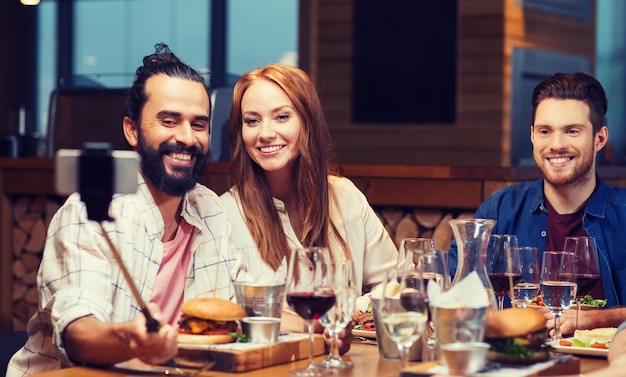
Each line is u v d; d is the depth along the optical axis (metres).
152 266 2.56
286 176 3.09
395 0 7.86
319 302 2.13
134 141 2.62
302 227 3.09
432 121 7.77
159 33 8.93
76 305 2.29
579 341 2.46
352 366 2.23
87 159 1.98
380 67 7.93
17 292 4.88
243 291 2.32
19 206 4.87
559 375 2.07
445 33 7.68
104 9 9.36
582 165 3.20
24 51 9.85
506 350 2.02
